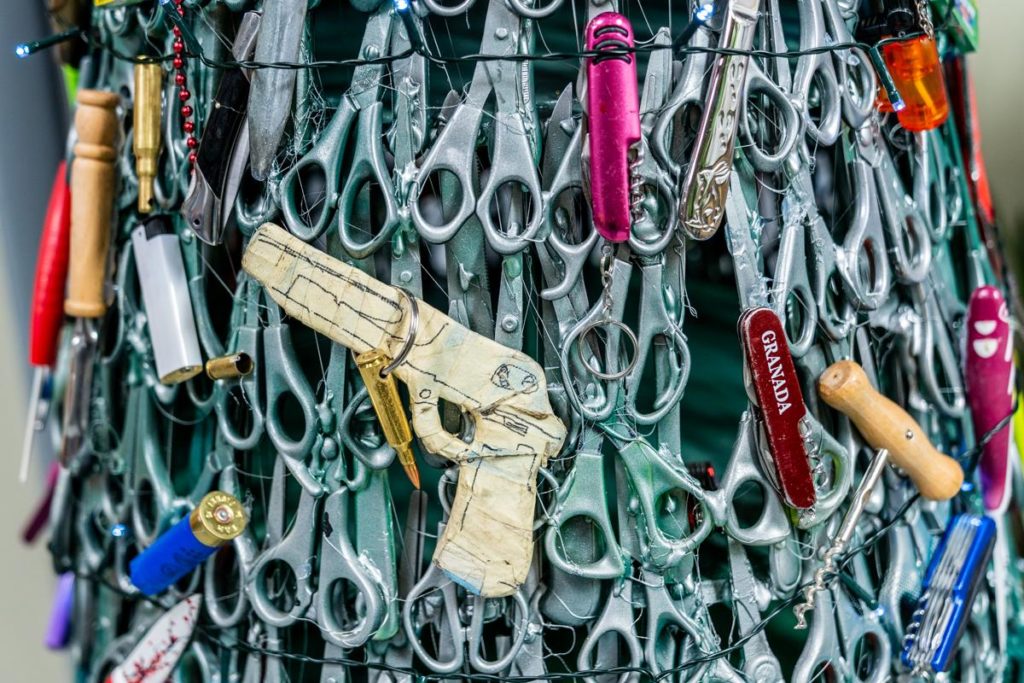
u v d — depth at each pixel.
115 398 1.10
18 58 1.35
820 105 0.99
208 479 1.01
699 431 0.96
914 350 1.05
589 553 0.94
